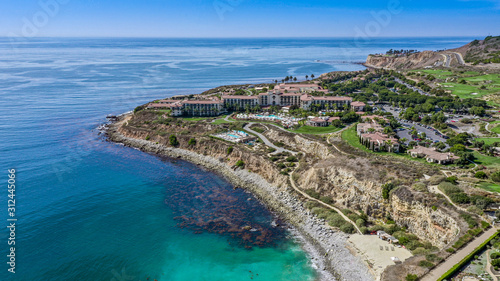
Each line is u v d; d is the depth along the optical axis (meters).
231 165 158.88
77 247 96.44
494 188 100.31
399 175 114.62
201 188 137.62
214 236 103.56
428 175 114.19
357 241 94.88
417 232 96.12
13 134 196.00
